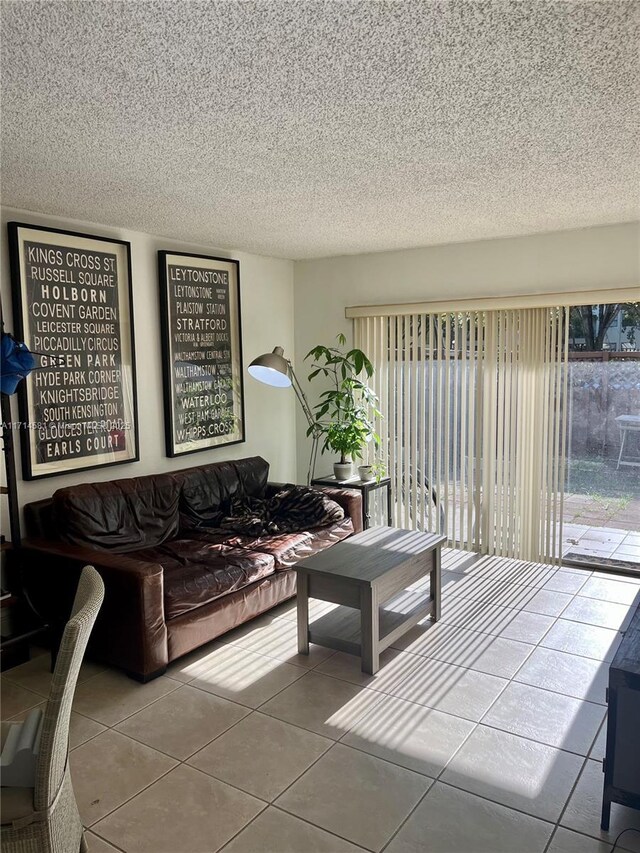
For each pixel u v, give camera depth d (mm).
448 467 5055
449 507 5090
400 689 3012
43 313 3707
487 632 3586
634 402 4445
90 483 3922
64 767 1834
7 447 3205
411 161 2820
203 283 4777
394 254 5145
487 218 4004
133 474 4359
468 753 2523
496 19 1588
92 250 3975
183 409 4660
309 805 2244
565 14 1569
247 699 2947
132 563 3160
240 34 1650
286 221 4035
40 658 3393
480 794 2289
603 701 2877
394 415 5281
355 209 3732
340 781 2367
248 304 5258
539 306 4512
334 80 1949
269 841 2080
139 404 4383
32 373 3662
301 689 3029
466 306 4785
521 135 2492
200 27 1608
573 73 1919
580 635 3531
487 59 1816
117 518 3824
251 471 4883
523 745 2568
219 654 3404
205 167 2869
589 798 2264
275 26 1607
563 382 4527
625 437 4504
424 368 5094
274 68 1857
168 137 2463
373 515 5098
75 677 1756
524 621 3721
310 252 5230
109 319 4094
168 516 4145
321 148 2623
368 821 2164
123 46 1707
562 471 4582
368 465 5367
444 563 4727
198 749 2570
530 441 4676
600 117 2301
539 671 3150
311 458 5750
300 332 5715
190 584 3309
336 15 1558
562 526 4613
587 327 4562
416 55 1786
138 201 3498
